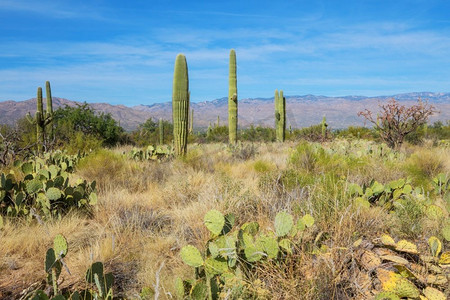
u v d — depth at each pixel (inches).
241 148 479.5
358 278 104.9
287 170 270.7
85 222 193.0
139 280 122.5
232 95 609.6
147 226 182.1
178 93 418.9
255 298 98.1
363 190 194.1
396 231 146.3
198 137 1123.9
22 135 571.2
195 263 103.5
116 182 280.1
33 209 180.4
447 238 122.3
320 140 773.9
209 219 110.3
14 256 146.2
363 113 521.7
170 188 250.7
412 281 104.9
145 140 961.5
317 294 94.9
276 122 802.8
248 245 109.7
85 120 856.3
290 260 107.2
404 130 495.2
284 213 117.3
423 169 302.0
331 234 133.5
